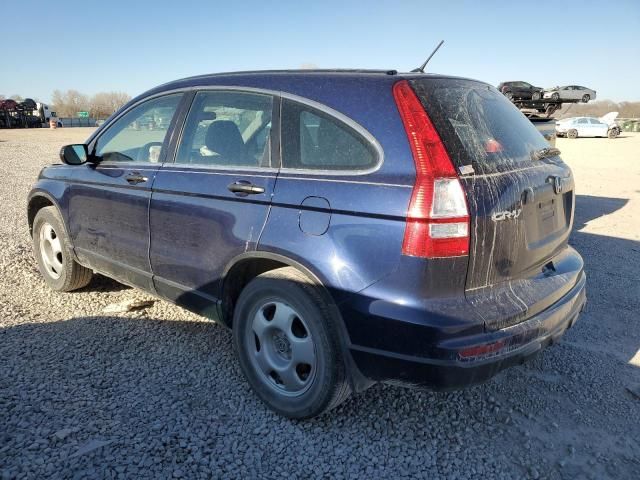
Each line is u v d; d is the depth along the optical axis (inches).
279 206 115.4
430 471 106.0
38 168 615.5
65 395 124.4
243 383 134.3
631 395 136.6
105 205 159.6
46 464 100.6
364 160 106.8
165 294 146.8
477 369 99.7
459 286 101.2
